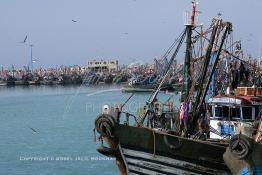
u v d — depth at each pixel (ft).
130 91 452.76
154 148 87.92
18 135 224.53
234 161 82.53
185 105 101.40
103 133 89.35
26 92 643.45
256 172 82.17
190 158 87.04
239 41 138.10
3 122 281.13
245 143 81.56
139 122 103.09
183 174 87.76
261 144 82.17
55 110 345.92
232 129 97.76
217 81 131.44
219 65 133.69
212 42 102.17
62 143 197.06
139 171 89.35
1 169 153.17
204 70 102.68
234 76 134.51
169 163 87.92
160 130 97.04
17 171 150.00
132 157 89.45
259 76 138.00
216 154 86.38
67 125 255.50
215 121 99.71
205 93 102.47
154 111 110.11
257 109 98.43
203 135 101.40
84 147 185.98
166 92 164.66
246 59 170.40
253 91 105.60
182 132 100.22
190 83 110.83
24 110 357.20
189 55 110.63
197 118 101.14
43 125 258.98
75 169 149.79
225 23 102.06
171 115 110.93
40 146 192.13
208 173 87.04
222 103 99.04
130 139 88.89
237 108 98.12
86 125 252.42
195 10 109.19
